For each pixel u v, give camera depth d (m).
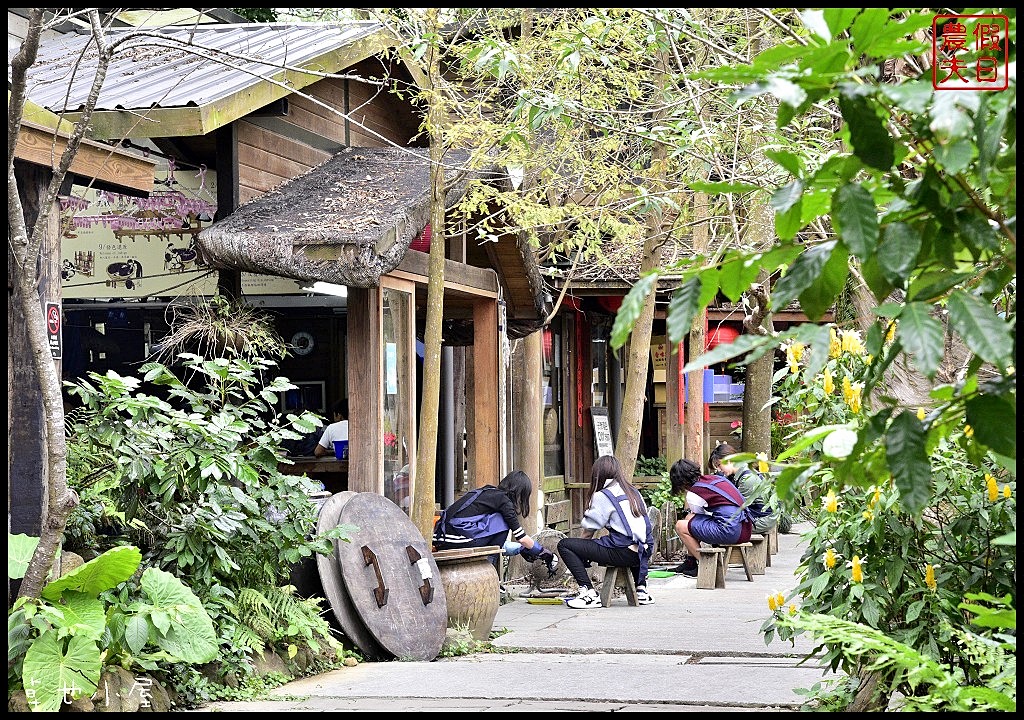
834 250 2.11
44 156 5.99
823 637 3.82
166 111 7.59
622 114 7.68
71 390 6.31
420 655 7.43
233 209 8.45
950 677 3.49
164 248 8.91
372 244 7.55
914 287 2.20
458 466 13.42
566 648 7.85
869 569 5.16
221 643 6.23
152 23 11.65
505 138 7.04
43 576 5.32
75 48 9.85
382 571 7.57
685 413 15.73
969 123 1.86
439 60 8.74
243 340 8.03
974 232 2.10
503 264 11.41
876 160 2.02
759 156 7.37
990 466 4.89
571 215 9.20
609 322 18.23
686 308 2.09
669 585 11.67
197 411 6.74
